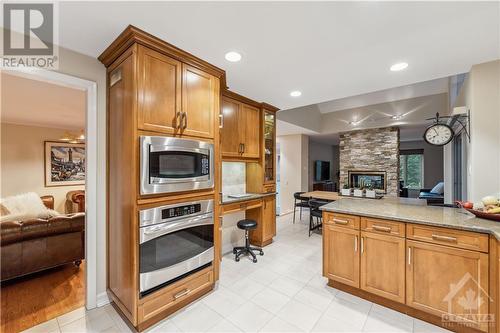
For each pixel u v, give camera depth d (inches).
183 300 81.0
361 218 85.7
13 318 75.5
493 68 86.5
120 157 73.8
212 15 60.0
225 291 92.4
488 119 87.4
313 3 55.8
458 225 67.2
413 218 75.6
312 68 92.3
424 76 100.3
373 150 226.5
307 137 270.2
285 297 88.2
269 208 150.6
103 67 82.8
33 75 69.1
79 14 58.7
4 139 197.0
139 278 67.3
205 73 87.2
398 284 77.5
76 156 234.2
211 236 89.3
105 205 82.8
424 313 74.6
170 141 73.0
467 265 66.2
